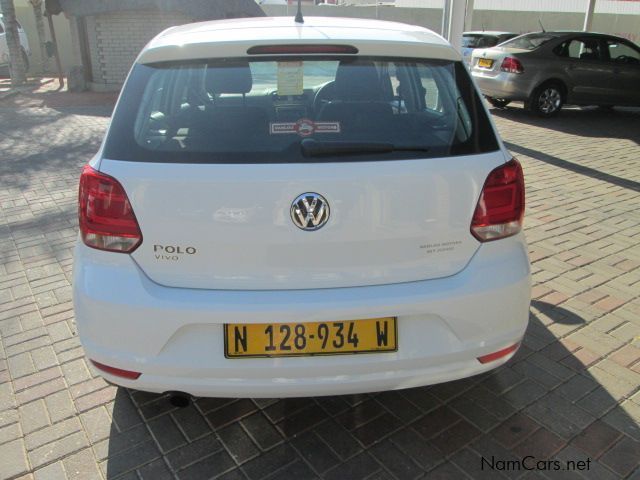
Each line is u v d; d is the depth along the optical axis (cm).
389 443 252
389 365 215
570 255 448
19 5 1972
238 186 204
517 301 229
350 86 231
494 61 1125
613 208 566
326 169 207
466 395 282
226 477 235
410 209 213
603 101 1118
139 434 258
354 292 213
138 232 210
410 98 243
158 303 208
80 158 773
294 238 208
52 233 507
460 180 218
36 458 245
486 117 238
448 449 248
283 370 211
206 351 210
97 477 235
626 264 430
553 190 629
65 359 316
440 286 218
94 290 213
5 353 323
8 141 875
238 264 210
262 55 227
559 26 2720
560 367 303
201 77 230
